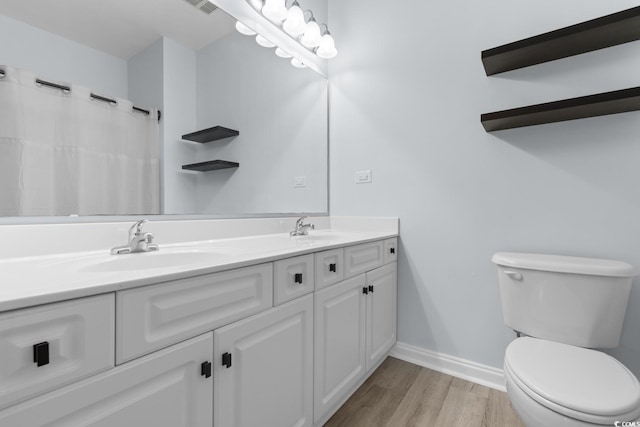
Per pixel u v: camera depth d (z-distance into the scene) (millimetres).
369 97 2021
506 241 1578
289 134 1884
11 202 874
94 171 1050
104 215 1072
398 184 1906
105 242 1056
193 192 1371
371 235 1715
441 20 1764
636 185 1294
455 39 1719
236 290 855
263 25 1740
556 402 832
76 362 550
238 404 862
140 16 1193
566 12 1440
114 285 592
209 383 780
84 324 559
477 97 1651
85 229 1006
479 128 1646
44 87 940
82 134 1020
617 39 1271
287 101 1882
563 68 1432
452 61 1727
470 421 1335
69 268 801
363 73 2051
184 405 727
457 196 1712
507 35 1576
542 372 960
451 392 1551
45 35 945
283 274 1021
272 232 1727
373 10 2016
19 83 891
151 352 661
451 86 1729
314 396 1168
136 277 634
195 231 1324
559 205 1447
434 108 1780
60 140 970
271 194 1758
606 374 942
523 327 1309
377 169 1988
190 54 1368
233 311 850
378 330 1664
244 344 884
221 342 812
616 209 1330
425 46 1813
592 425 789
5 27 870
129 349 621
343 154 2139
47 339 518
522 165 1533
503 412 1394
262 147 1710
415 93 1845
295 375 1075
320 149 2127
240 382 866
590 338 1181
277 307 999
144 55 1201
